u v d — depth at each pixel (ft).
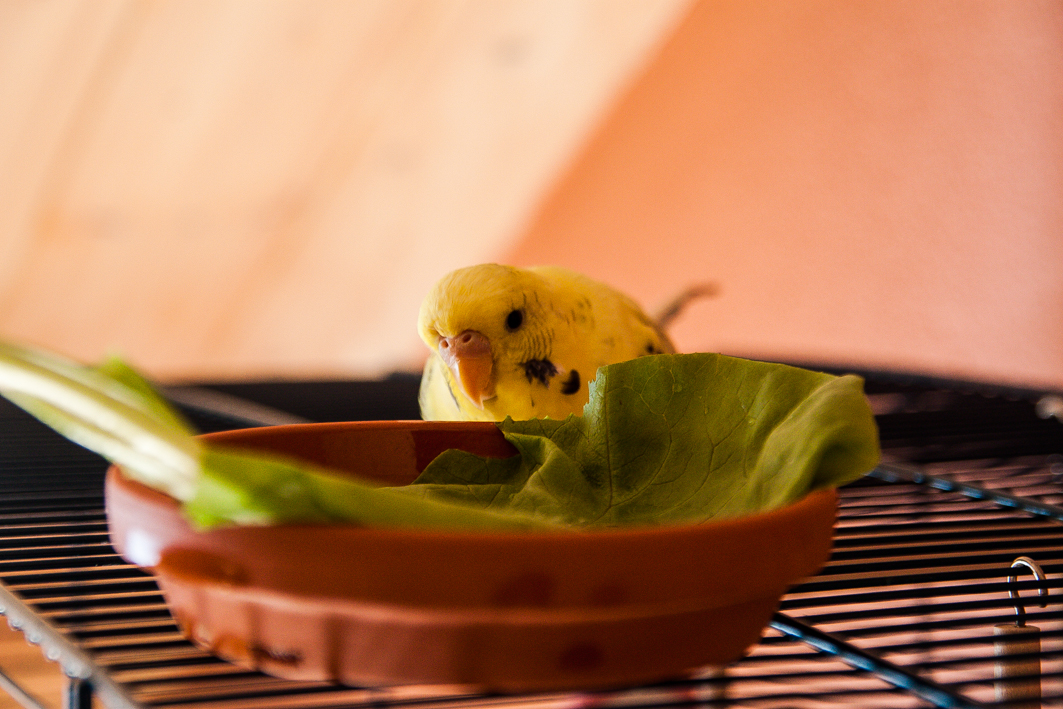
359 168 4.48
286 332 5.19
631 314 1.83
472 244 4.96
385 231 4.82
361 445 1.57
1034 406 2.20
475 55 4.05
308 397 2.34
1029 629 1.49
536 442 1.56
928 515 1.71
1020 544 1.63
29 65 3.60
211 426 2.14
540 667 1.32
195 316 4.91
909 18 3.20
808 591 1.55
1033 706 1.42
